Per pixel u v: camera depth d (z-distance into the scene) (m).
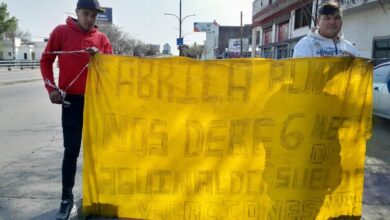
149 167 3.34
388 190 4.50
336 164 3.38
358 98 3.34
